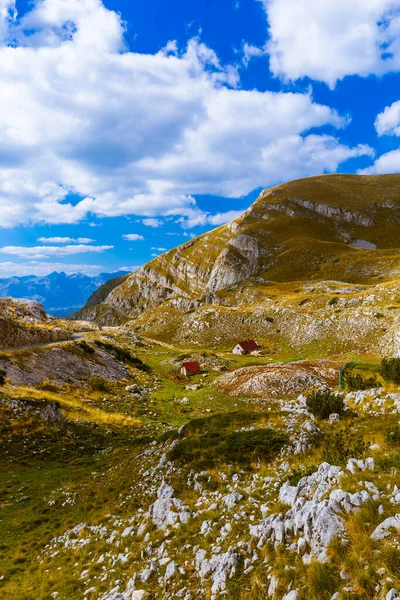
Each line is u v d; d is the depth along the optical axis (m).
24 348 56.00
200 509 12.93
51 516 17.92
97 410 41.59
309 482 10.67
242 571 8.20
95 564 11.95
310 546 7.63
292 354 86.62
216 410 45.91
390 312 84.50
